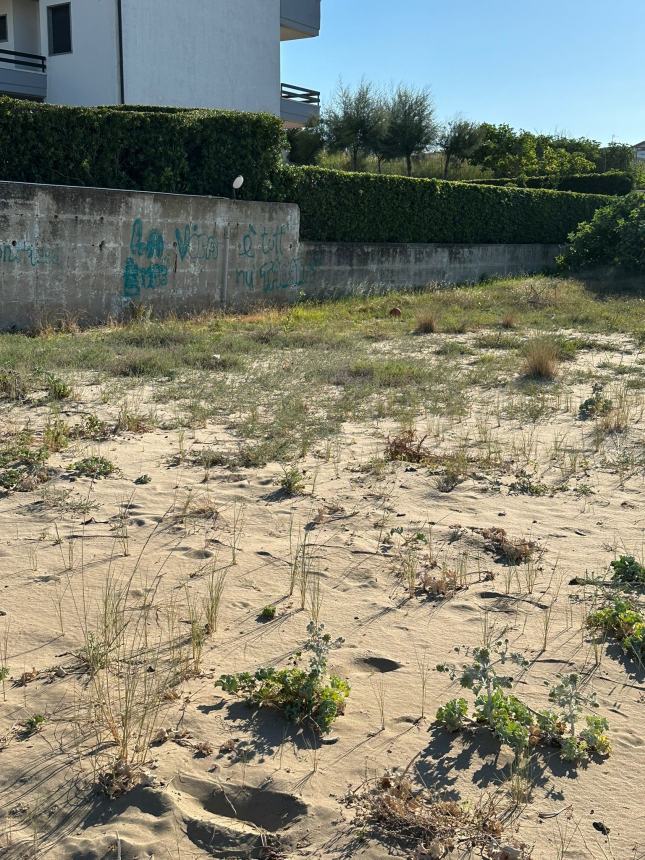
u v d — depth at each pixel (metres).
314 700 3.55
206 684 3.76
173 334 13.45
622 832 2.91
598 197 29.72
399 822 2.92
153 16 24.12
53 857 2.77
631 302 18.98
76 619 4.31
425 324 15.34
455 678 3.83
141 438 7.81
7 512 5.85
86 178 15.96
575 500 6.38
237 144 18.08
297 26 29.23
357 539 5.50
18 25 25.34
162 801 3.00
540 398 9.72
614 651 4.15
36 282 14.32
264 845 2.84
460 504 6.25
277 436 7.91
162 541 5.37
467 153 33.44
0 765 3.18
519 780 3.10
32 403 8.95
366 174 21.23
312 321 16.48
